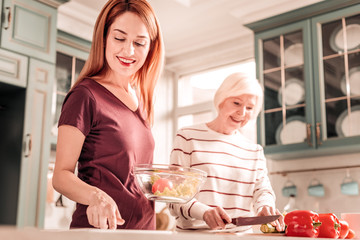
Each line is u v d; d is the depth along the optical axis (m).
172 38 3.90
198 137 1.59
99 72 1.20
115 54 1.13
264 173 1.67
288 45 3.03
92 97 1.10
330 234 1.14
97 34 1.17
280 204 3.20
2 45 2.63
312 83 2.86
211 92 4.04
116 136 1.12
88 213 0.89
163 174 0.96
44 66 2.84
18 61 2.71
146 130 1.22
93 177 1.10
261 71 3.13
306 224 1.11
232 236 0.60
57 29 3.13
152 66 1.28
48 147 2.80
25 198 2.65
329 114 2.76
